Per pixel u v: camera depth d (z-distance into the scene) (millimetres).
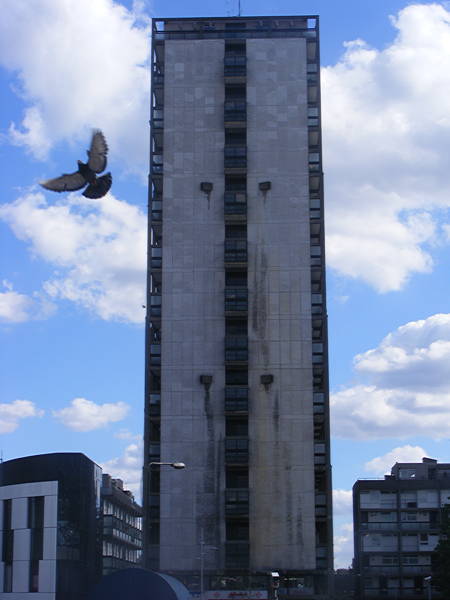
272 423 99312
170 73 108375
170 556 95938
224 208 104812
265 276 103188
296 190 105312
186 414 99500
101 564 108000
